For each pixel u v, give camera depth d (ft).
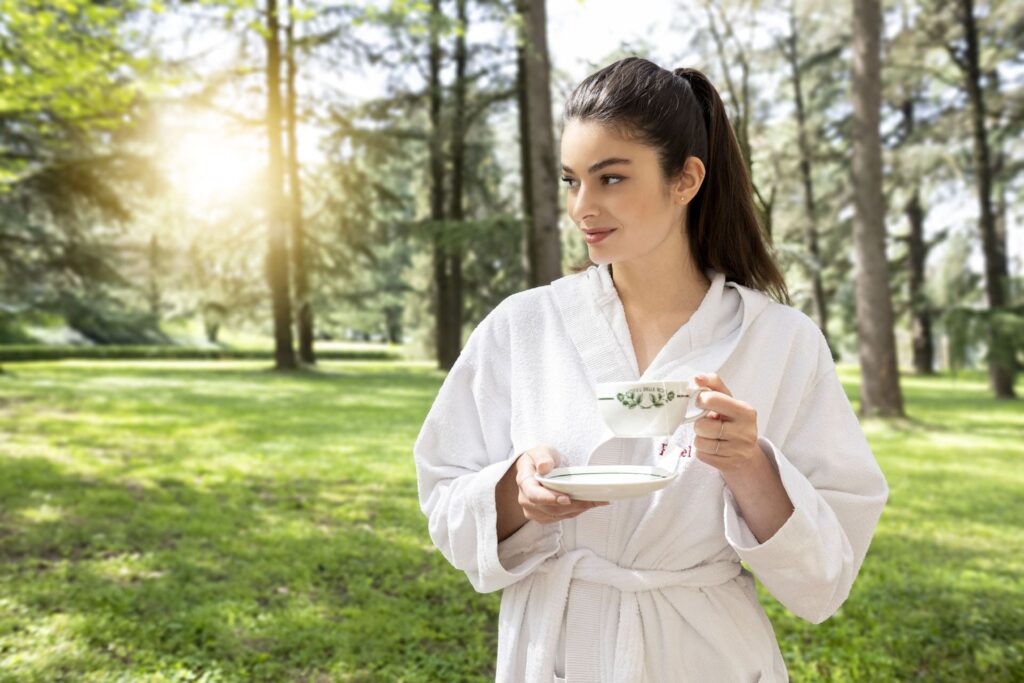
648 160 3.63
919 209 79.46
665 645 3.76
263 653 11.35
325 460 27.30
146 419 37.37
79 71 27.96
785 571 3.52
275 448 29.66
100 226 72.38
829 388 4.07
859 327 39.96
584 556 3.92
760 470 3.52
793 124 76.02
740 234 4.22
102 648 11.29
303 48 68.69
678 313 4.14
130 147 64.49
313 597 13.73
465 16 44.29
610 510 3.92
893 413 39.19
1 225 62.85
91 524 17.69
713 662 3.76
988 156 55.52
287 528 18.02
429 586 14.19
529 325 4.28
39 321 68.39
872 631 12.19
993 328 44.01
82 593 13.17
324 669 11.09
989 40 57.52
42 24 26.05
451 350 79.51
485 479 3.82
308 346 88.07
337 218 74.79
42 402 42.86
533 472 3.60
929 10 56.95
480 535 3.84
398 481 23.95
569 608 3.87
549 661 3.83
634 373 3.96
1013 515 20.67
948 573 15.43
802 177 74.59
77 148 61.16
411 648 11.83
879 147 38.88
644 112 3.60
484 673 11.18
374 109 70.49
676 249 4.09
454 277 78.64
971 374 85.40
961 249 68.28
